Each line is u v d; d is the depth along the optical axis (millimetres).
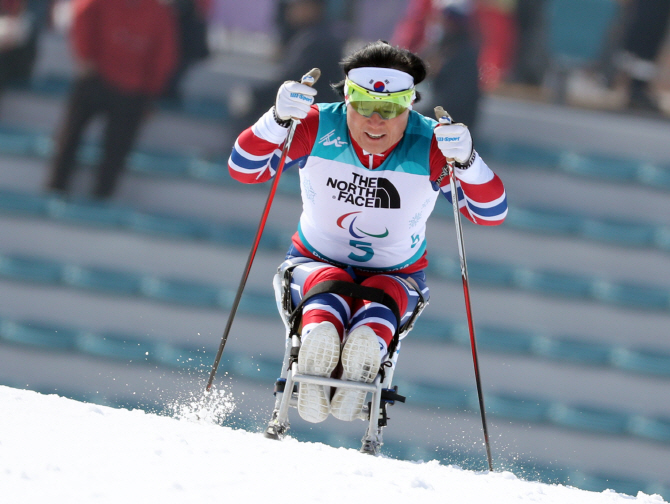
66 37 32938
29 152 30078
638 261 29094
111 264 28438
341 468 8055
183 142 31562
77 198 29578
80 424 8656
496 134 32406
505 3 32062
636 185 30750
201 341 26672
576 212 30844
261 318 26750
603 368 26047
